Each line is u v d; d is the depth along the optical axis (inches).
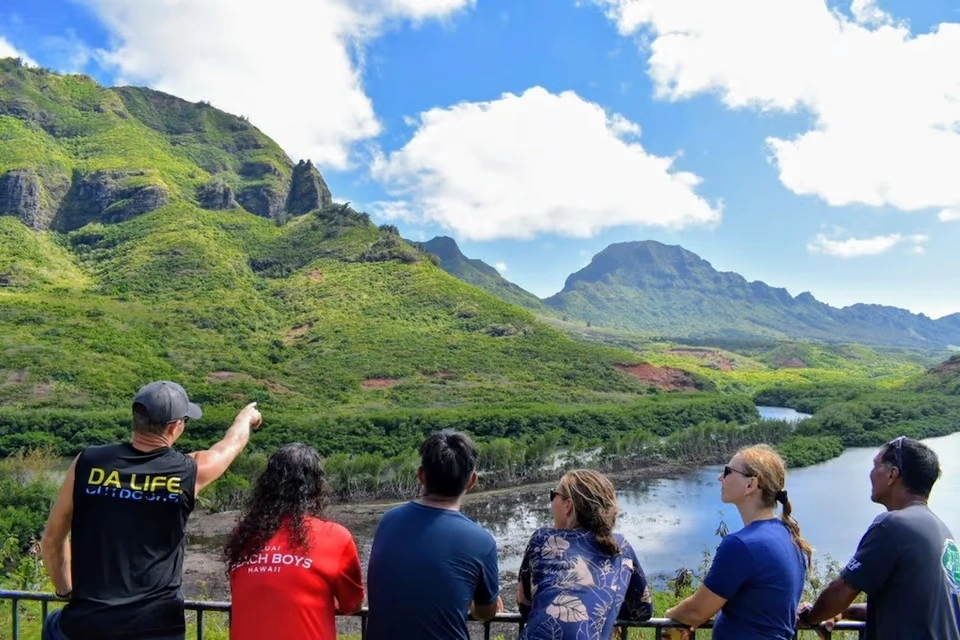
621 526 1750.7
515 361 4446.4
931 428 3602.4
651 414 3435.0
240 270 5521.7
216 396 3073.3
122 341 3604.8
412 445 2556.6
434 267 5999.0
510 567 1370.6
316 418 2669.8
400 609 142.6
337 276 5575.8
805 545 154.3
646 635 323.0
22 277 4581.7
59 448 2293.3
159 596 142.4
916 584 144.3
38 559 496.1
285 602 139.8
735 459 157.9
